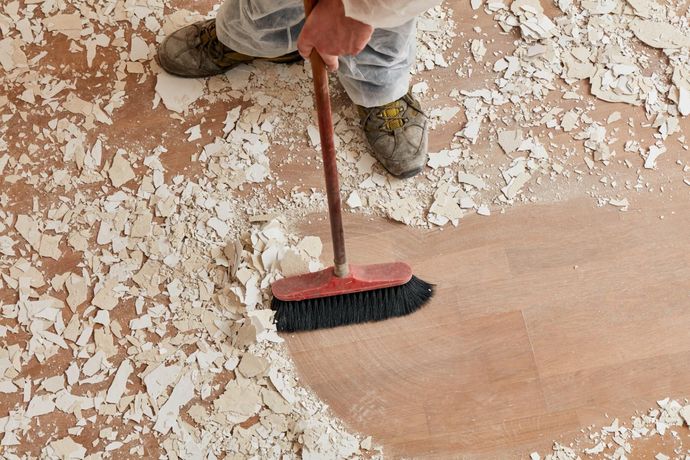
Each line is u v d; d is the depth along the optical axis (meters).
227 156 1.91
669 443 1.69
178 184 1.88
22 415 1.71
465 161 1.91
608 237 1.85
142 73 1.97
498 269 1.82
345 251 1.70
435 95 1.97
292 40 1.75
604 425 1.70
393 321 1.78
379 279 1.70
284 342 1.76
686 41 2.02
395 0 1.18
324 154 1.44
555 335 1.77
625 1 2.04
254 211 1.86
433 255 1.84
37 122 1.93
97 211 1.86
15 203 1.87
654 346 1.76
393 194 1.88
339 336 1.77
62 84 1.96
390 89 1.76
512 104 1.96
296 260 1.80
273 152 1.92
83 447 1.69
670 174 1.91
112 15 2.02
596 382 1.73
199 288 1.80
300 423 1.70
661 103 1.97
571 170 1.91
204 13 2.04
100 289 1.80
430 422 1.71
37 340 1.76
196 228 1.84
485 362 1.75
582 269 1.82
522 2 2.04
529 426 1.70
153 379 1.73
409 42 1.65
